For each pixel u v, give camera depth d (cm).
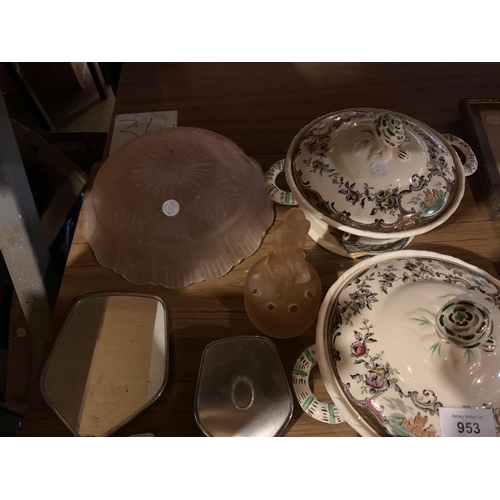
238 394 67
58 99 165
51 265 92
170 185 76
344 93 106
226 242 80
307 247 85
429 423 51
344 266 82
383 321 56
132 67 112
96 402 69
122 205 76
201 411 66
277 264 66
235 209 78
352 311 59
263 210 85
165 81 110
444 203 69
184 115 103
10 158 78
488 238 85
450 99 103
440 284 57
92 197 84
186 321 78
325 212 69
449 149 75
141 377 71
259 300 71
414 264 62
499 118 95
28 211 83
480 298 56
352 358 56
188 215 75
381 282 60
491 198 86
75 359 72
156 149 81
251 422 65
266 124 101
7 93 159
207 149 81
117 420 67
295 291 69
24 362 94
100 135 126
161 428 69
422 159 69
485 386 50
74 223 111
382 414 53
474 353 49
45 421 69
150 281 79
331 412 61
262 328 75
